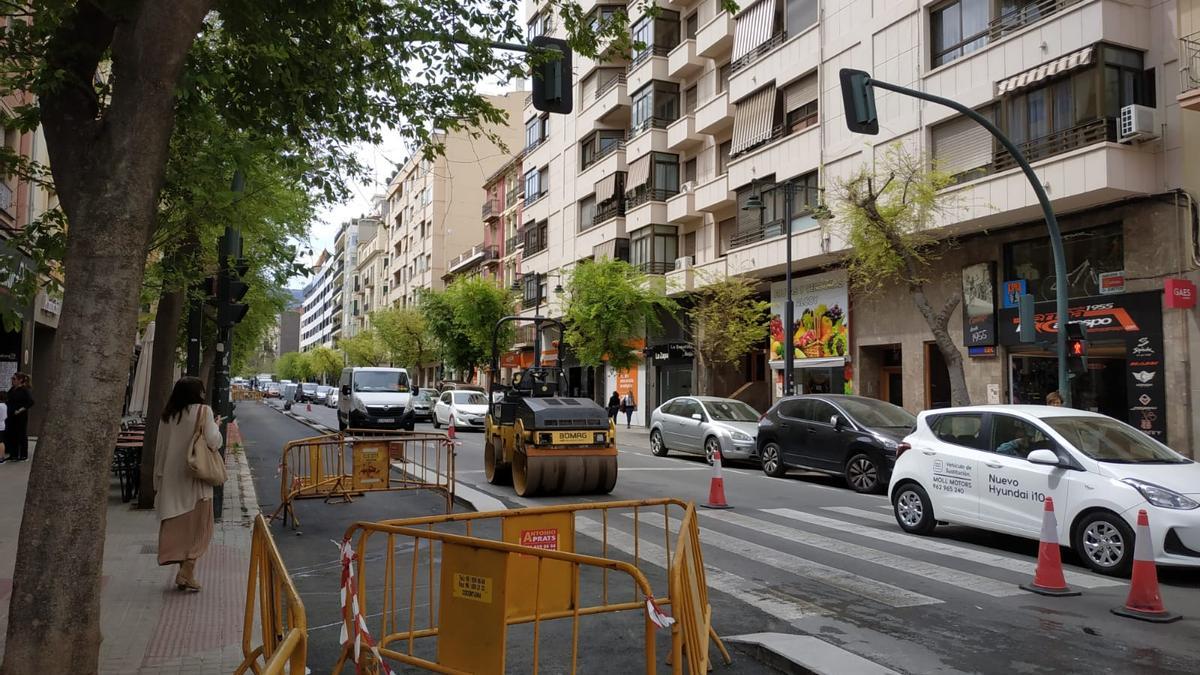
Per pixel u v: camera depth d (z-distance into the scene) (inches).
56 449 142.7
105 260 146.9
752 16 1068.5
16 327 247.0
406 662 163.6
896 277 721.0
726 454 692.7
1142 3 630.5
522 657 207.8
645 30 1311.5
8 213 628.4
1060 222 690.8
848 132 878.4
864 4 862.5
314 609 256.4
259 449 849.5
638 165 1312.7
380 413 1050.7
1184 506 281.6
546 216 1706.4
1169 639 225.1
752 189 1040.2
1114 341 647.8
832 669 192.1
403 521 188.4
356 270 4350.4
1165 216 613.3
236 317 414.3
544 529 208.2
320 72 294.7
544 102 327.3
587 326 1176.8
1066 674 197.9
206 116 282.2
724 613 249.8
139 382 791.7
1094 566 302.8
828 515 436.1
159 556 257.9
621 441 1050.7
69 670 140.7
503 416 546.0
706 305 1068.5
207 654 201.2
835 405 579.2
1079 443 323.0
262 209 440.8
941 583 287.7
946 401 815.7
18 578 141.6
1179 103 573.9
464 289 1736.0
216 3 250.2
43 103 159.6
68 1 202.4
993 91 708.0
